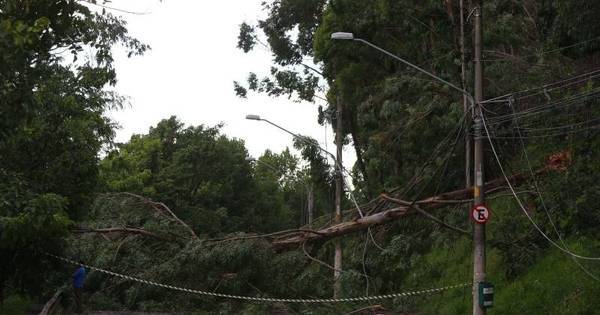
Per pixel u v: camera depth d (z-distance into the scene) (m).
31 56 10.09
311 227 26.80
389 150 25.02
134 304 19.30
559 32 19.55
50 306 16.06
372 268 21.45
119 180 44.25
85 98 15.73
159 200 48.00
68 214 15.72
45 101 14.41
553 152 18.69
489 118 16.22
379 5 24.34
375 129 26.23
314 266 20.14
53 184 14.86
